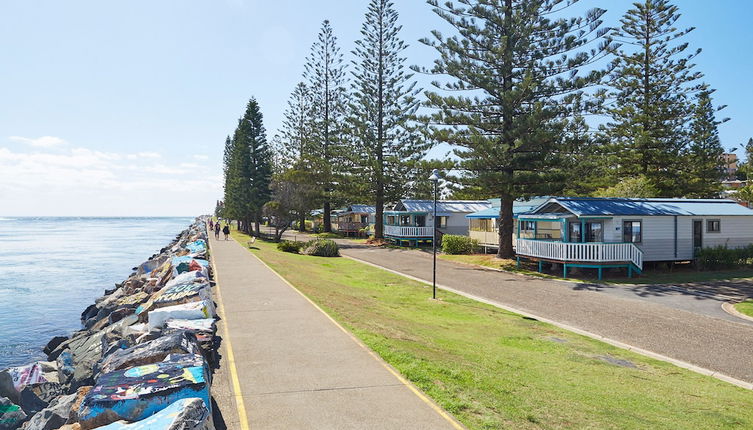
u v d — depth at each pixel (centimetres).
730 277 2142
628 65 3938
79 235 9638
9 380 1093
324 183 5031
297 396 644
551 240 2384
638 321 1379
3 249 5906
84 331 1725
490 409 632
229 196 6769
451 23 2636
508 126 2655
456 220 4059
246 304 1235
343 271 2286
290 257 2723
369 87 4334
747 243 2528
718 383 890
